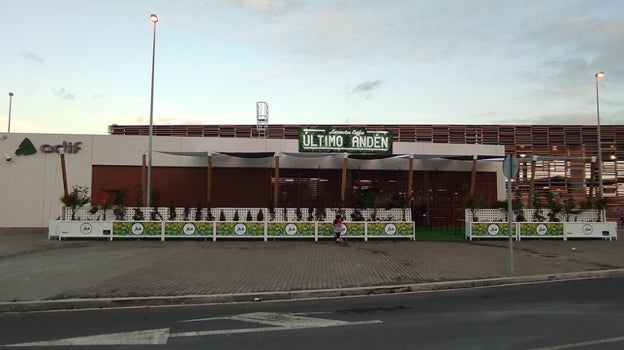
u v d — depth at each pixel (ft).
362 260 45.39
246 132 142.31
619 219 124.57
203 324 23.77
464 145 86.99
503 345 19.63
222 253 49.75
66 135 82.28
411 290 33.71
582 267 42.47
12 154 81.82
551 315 25.43
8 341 20.68
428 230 78.13
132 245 56.39
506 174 40.63
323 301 30.12
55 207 81.66
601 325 23.03
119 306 28.76
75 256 46.78
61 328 23.08
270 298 30.73
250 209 63.87
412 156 72.02
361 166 84.74
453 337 20.95
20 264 41.73
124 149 82.43
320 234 62.85
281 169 83.87
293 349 19.24
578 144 137.90
